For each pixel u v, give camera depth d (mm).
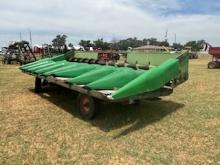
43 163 4129
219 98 8484
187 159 4289
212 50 21969
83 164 4109
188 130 5539
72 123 5938
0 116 6469
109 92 5301
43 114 6637
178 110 6984
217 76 15000
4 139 5047
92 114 6008
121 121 6039
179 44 61125
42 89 9242
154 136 5207
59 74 6949
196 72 17766
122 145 4789
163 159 4277
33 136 5195
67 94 8875
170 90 6145
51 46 22219
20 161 4191
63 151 4539
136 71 6129
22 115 6555
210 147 4727
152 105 7434
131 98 5281
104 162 4172
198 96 8789
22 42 22281
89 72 6465
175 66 6152
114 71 6340
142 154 4445
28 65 9633
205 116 6488
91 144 4824
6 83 11375
